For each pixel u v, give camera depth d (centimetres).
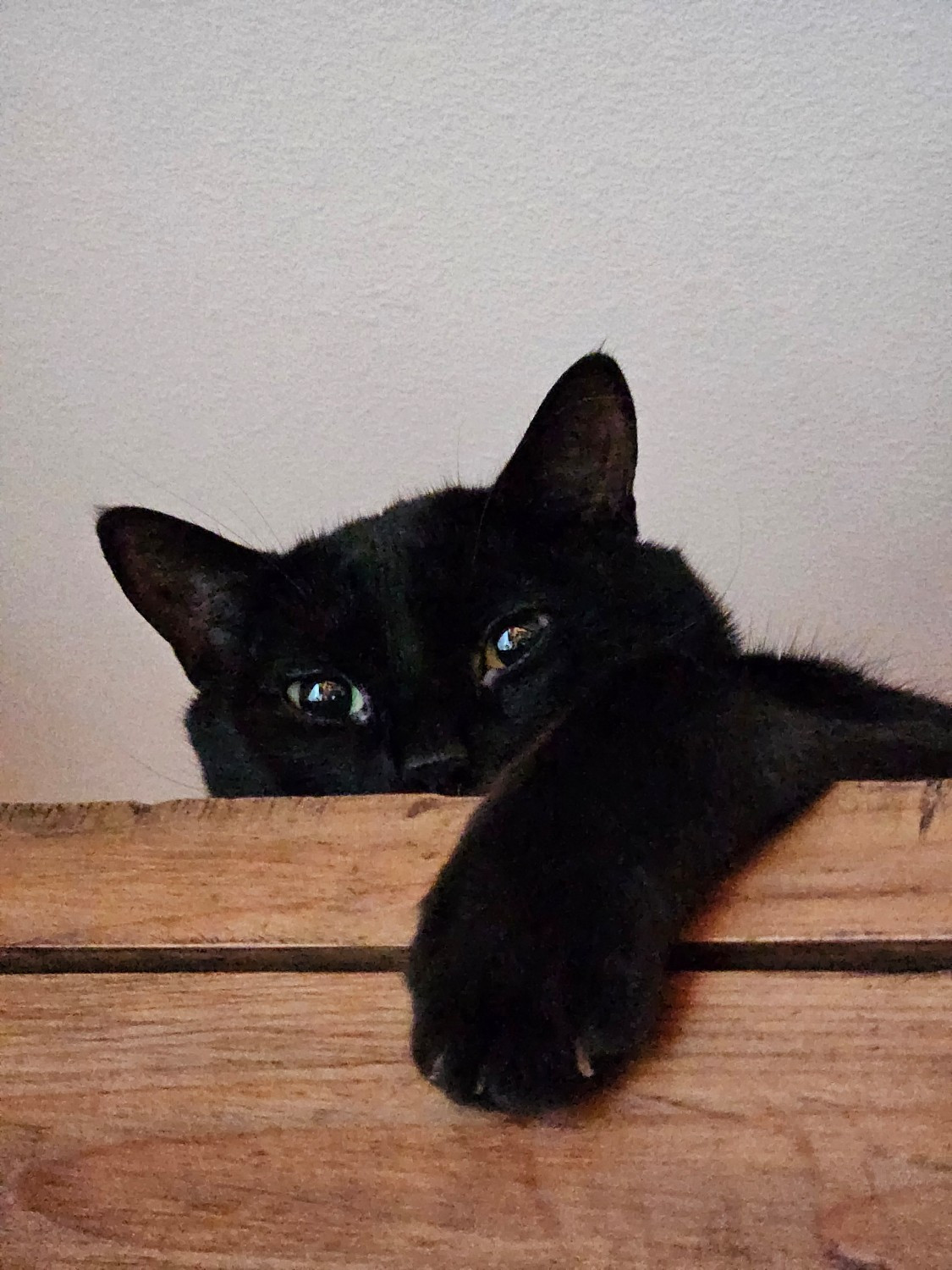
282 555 48
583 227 47
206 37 44
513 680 45
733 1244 33
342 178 46
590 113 45
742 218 47
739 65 44
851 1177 33
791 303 49
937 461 52
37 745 61
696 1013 34
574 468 47
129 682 59
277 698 47
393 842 36
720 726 38
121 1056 35
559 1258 34
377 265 48
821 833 35
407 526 47
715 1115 34
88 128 46
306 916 36
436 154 46
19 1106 35
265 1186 35
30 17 44
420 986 35
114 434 52
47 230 47
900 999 34
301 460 53
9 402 51
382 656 46
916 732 40
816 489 53
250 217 47
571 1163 34
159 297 49
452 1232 34
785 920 35
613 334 50
